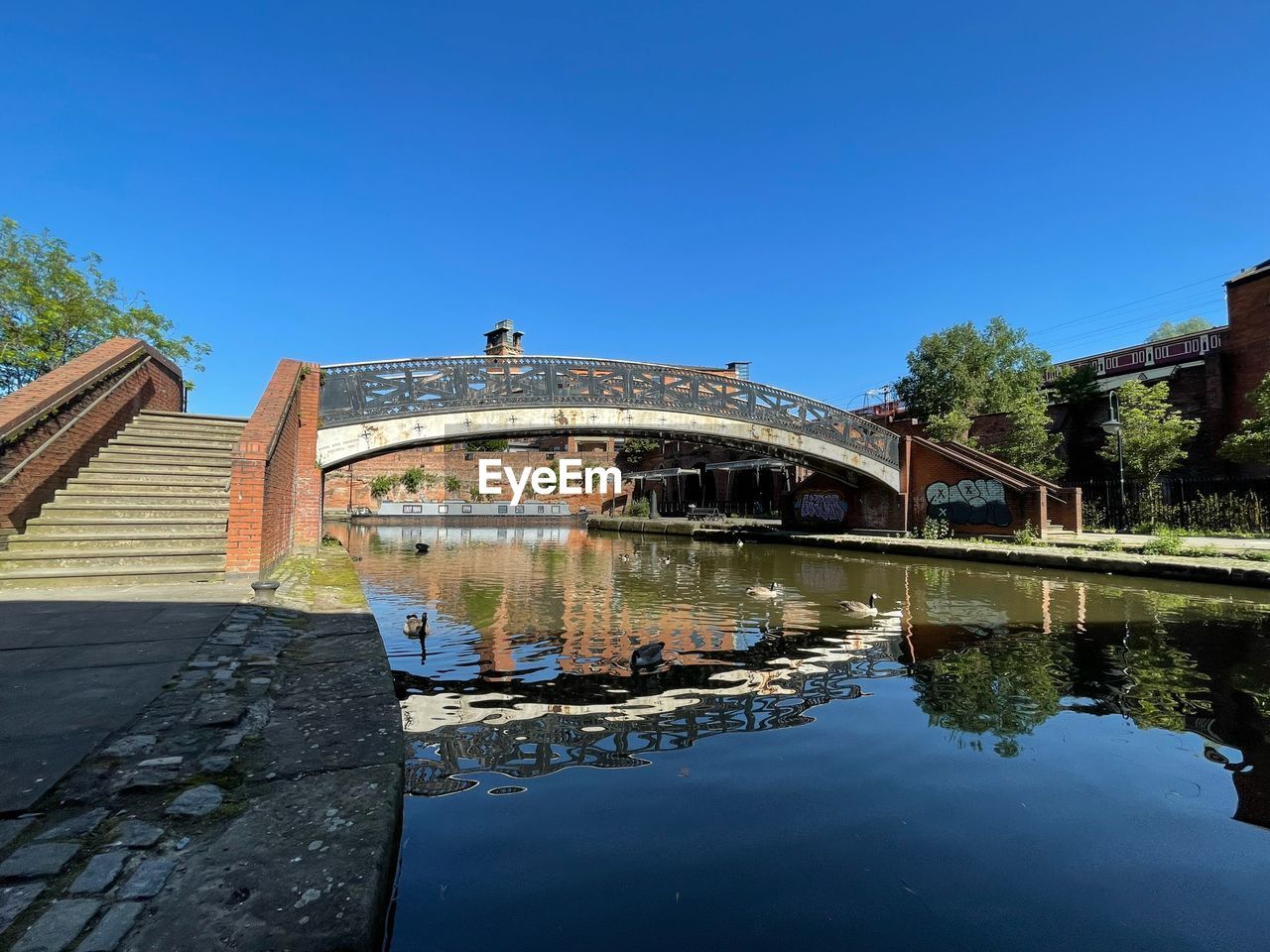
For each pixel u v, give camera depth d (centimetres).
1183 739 511
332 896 207
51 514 872
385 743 334
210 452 1118
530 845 341
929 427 2912
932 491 2436
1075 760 469
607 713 582
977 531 2256
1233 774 443
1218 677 693
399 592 1408
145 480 984
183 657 453
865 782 429
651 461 5369
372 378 1603
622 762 465
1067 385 2988
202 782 280
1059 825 372
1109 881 315
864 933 271
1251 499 2023
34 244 1593
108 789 268
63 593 696
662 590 1426
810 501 2939
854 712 583
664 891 300
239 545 834
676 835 355
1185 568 1392
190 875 215
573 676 715
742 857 333
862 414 4688
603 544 2889
